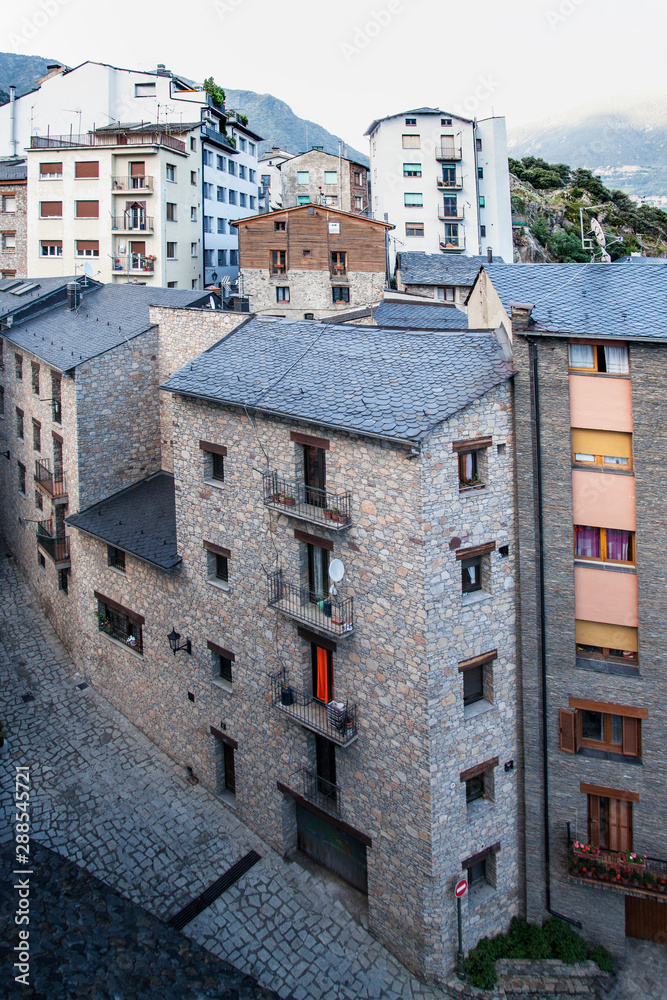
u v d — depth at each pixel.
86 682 32.41
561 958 20.86
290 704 22.23
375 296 58.59
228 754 26.28
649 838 20.27
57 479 33.59
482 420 19.03
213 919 21.73
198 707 26.39
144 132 65.69
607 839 20.97
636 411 18.75
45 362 32.03
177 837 24.53
